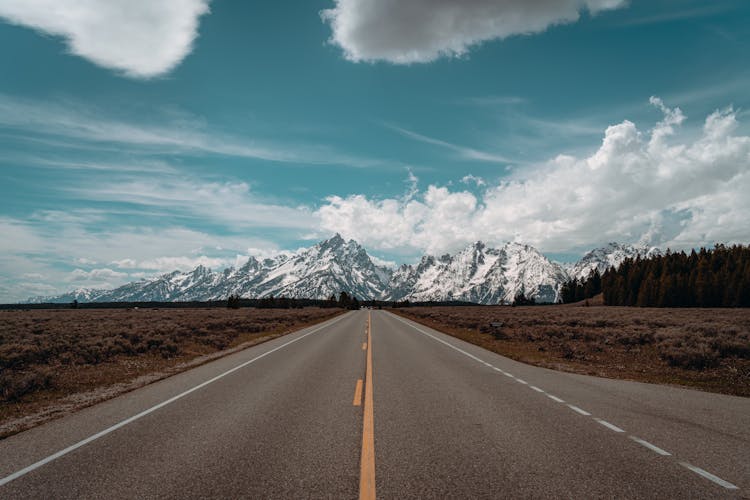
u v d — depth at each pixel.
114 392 10.48
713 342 17.33
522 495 4.65
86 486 4.91
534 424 7.54
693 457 5.89
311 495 4.64
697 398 9.88
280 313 68.88
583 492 4.74
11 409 8.95
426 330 33.94
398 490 4.77
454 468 5.44
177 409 8.61
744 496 4.68
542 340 23.98
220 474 5.24
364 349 20.06
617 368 14.70
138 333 22.48
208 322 36.53
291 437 6.73
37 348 15.88
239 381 11.80
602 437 6.79
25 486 4.90
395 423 7.57
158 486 4.89
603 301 128.25
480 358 16.97
